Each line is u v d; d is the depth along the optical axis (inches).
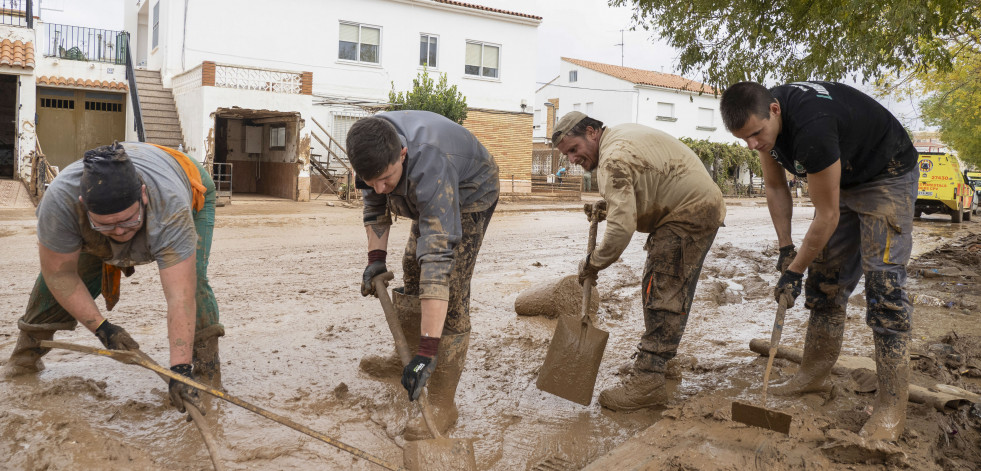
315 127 872.9
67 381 142.3
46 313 144.2
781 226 152.9
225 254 344.5
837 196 126.3
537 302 228.8
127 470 109.3
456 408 146.2
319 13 860.0
